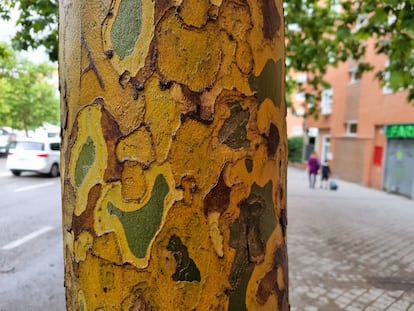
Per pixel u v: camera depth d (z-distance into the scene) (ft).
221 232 2.96
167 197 2.86
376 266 19.10
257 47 3.14
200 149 2.89
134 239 2.91
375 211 35.73
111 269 2.97
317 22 26.30
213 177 2.93
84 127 3.09
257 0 3.17
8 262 17.83
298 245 22.35
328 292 15.58
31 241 21.24
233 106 3.01
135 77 2.89
